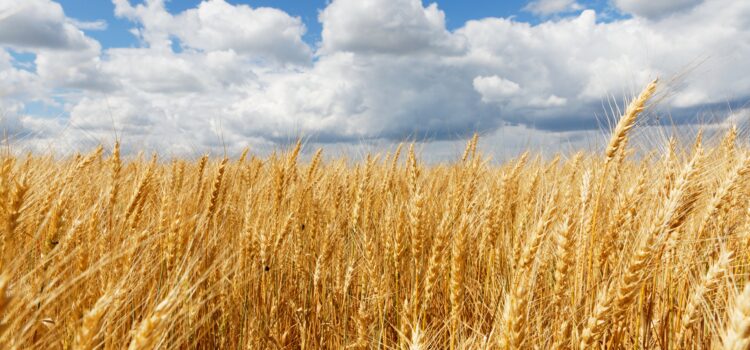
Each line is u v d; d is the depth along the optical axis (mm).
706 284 3221
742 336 1946
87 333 2141
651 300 3789
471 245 5980
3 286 1889
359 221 7023
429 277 4141
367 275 5336
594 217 3797
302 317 5582
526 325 2881
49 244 3564
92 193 5523
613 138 3840
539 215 4906
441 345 4109
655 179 4059
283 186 6898
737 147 4609
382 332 4551
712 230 4398
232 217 6852
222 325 4926
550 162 7430
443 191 7781
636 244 3547
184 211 5039
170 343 3549
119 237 4176
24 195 3145
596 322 3027
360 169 8367
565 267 3631
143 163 7141
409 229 5367
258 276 5477
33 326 2500
